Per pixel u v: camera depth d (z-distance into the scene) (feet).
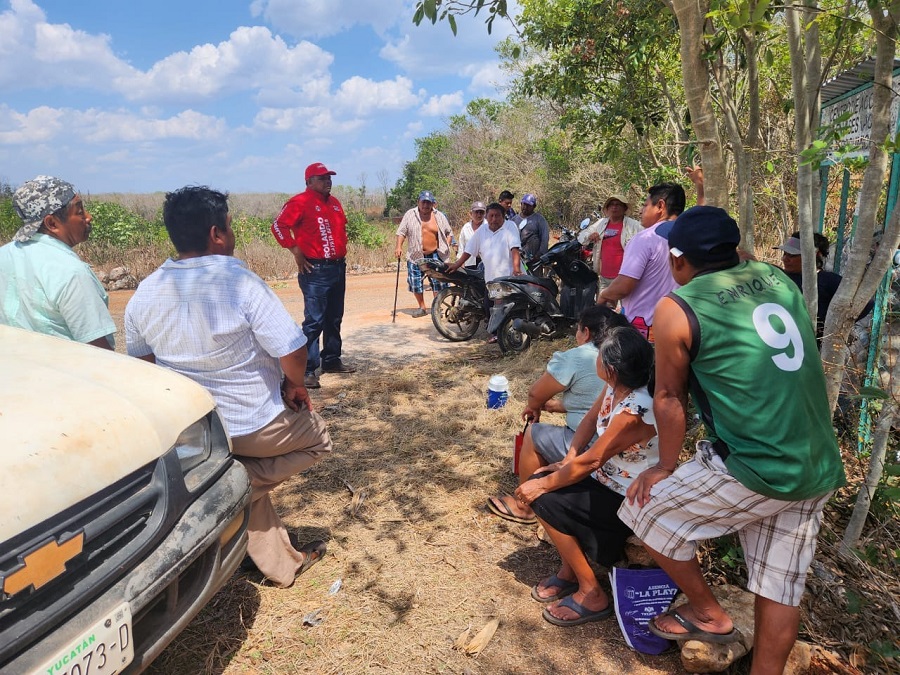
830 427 6.64
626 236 21.02
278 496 12.10
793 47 9.00
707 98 10.54
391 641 8.30
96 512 5.52
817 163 8.43
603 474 8.72
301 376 8.63
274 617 8.73
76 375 6.72
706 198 11.07
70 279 8.54
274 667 7.86
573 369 9.90
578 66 23.07
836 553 8.89
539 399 10.36
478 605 9.02
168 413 6.64
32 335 7.94
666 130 29.04
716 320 6.40
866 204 8.55
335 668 7.86
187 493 6.55
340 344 19.94
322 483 12.59
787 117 21.20
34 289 8.54
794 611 6.75
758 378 6.25
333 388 18.45
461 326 25.13
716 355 6.38
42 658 4.87
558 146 61.87
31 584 4.92
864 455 11.23
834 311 9.05
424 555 10.19
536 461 10.46
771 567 6.75
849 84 13.01
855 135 13.15
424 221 28.22
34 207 8.59
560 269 22.38
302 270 18.26
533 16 24.50
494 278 22.35
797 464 6.22
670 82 25.91
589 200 60.59
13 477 5.03
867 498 8.48
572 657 8.09
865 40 15.81
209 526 6.61
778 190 21.68
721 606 8.06
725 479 6.49
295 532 10.84
